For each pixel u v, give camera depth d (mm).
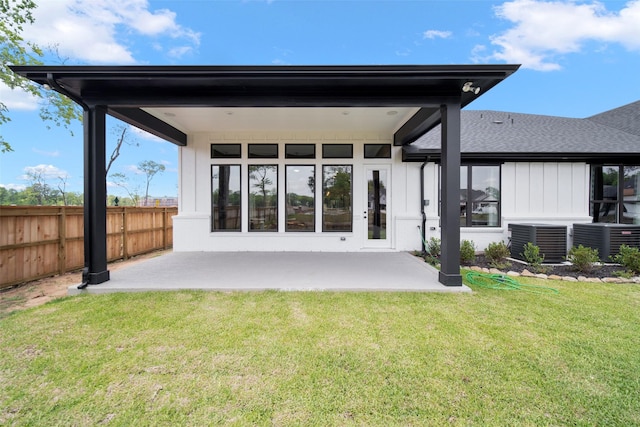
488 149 7133
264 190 7543
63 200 14586
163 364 2316
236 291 4113
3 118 8398
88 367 2277
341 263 5883
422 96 4172
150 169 19656
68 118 9297
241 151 7473
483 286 4375
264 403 1888
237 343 2635
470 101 4559
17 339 2705
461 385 2059
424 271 5172
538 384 2068
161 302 3672
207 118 6113
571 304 3617
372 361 2354
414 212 7434
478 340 2688
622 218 7371
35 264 4891
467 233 7242
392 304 3609
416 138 6672
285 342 2654
